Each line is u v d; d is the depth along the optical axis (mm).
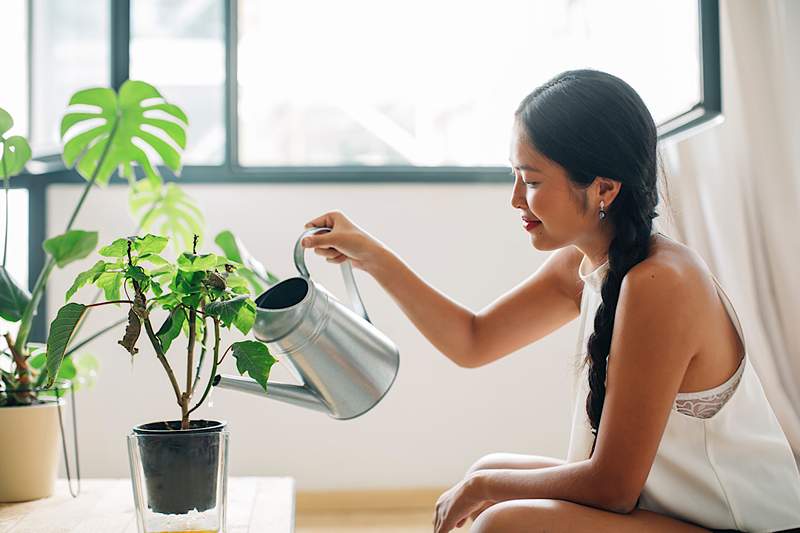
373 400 1197
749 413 1224
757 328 2180
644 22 2225
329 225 1469
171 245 2596
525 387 2738
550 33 3090
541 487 1185
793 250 2182
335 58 3176
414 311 1514
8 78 2732
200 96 2873
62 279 2658
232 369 2645
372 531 2393
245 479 1670
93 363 2158
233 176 2719
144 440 1024
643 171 1205
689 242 2363
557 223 1233
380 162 3135
